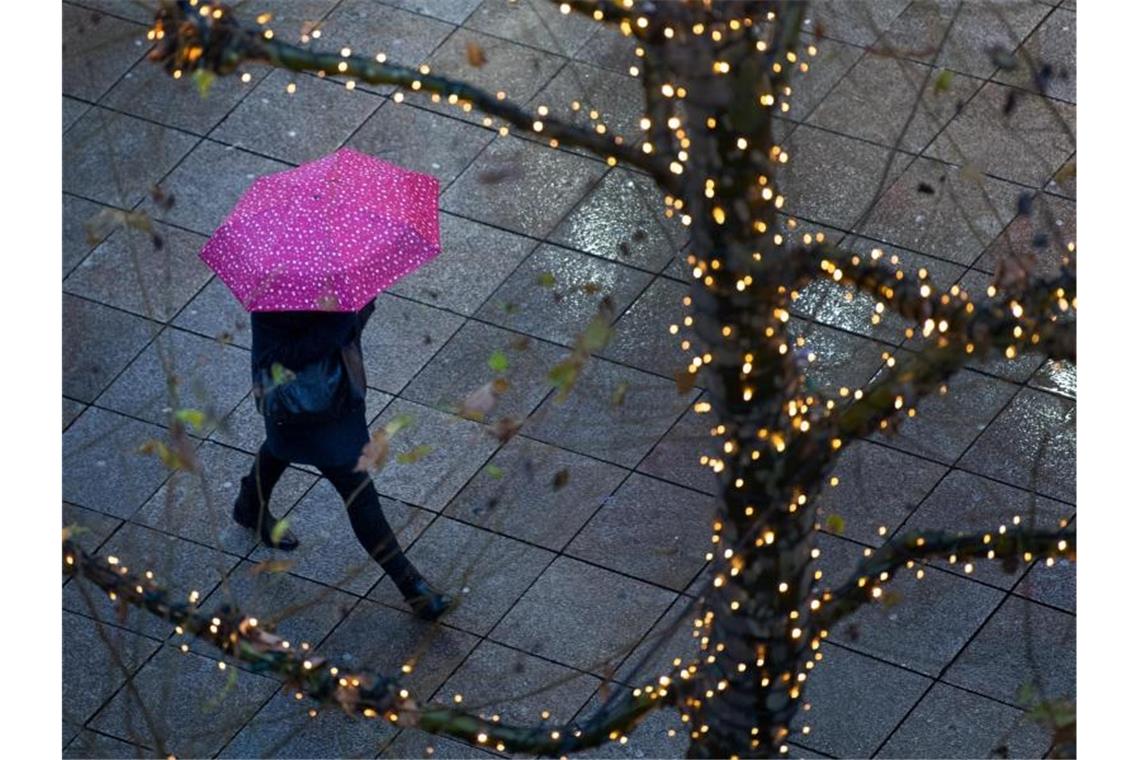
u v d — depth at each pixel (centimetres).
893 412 791
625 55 1444
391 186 1122
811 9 1433
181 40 777
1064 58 1430
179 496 1217
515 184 1373
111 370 1284
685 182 763
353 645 1147
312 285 1049
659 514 1206
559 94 1422
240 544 1193
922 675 1134
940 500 1212
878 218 1344
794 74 1379
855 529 1195
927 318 784
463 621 1157
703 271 762
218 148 1401
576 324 1299
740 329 768
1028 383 1262
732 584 832
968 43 1433
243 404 1265
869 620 1155
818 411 981
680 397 1257
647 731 1105
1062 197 1352
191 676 1134
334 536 1201
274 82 1436
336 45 1453
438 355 1283
